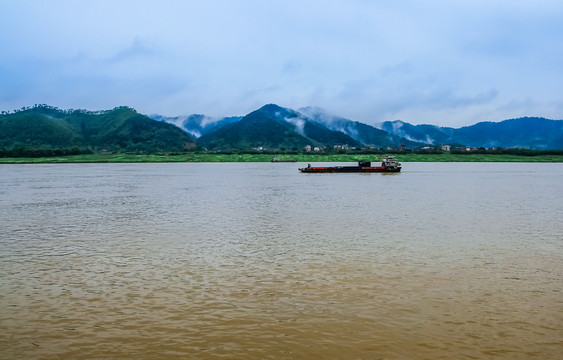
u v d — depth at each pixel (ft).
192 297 75.05
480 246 113.50
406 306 70.23
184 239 124.77
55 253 108.06
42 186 331.16
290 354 55.01
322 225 147.84
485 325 63.05
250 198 239.91
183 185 340.39
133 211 187.01
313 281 83.51
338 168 536.42
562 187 315.99
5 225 151.94
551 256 102.68
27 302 73.05
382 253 105.70
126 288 80.12
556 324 63.41
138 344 57.82
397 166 536.83
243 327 62.75
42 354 55.21
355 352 55.36
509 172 544.62
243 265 95.35
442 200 227.61
